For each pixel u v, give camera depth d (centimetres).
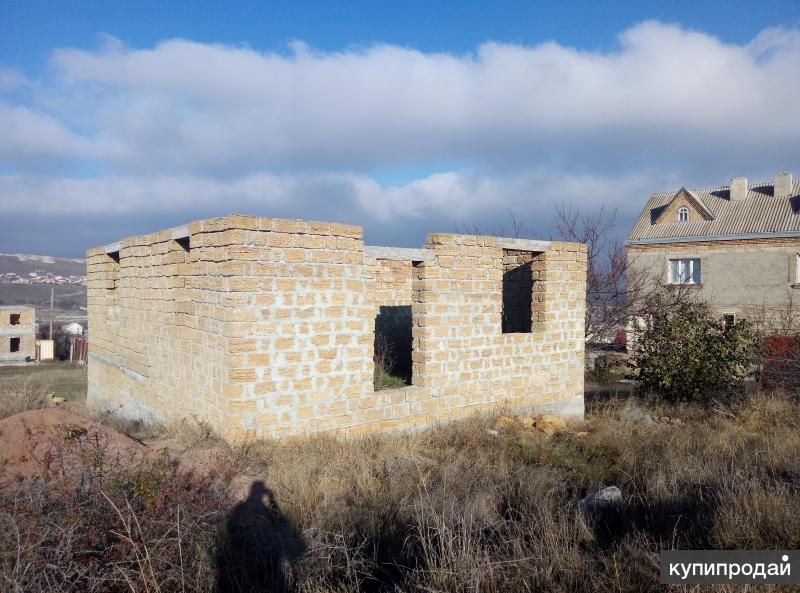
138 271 1150
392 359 1322
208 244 848
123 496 464
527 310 1278
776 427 1070
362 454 780
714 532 500
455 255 1019
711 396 1392
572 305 1209
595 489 694
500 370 1092
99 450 557
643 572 445
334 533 518
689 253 3055
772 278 2811
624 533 546
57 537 417
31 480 516
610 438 953
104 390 1387
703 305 1805
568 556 483
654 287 2678
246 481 643
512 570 471
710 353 1412
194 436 796
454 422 1010
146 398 1112
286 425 830
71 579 407
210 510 501
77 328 5666
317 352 857
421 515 554
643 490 675
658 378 1450
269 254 810
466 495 631
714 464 721
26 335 4559
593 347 2327
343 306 882
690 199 3130
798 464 710
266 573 484
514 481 692
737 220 2980
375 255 927
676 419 1202
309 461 722
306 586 459
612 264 2333
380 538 546
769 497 545
